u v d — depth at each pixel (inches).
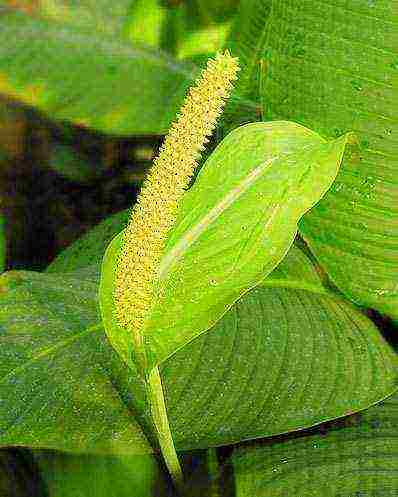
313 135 18.6
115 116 25.4
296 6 20.8
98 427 20.2
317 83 20.7
